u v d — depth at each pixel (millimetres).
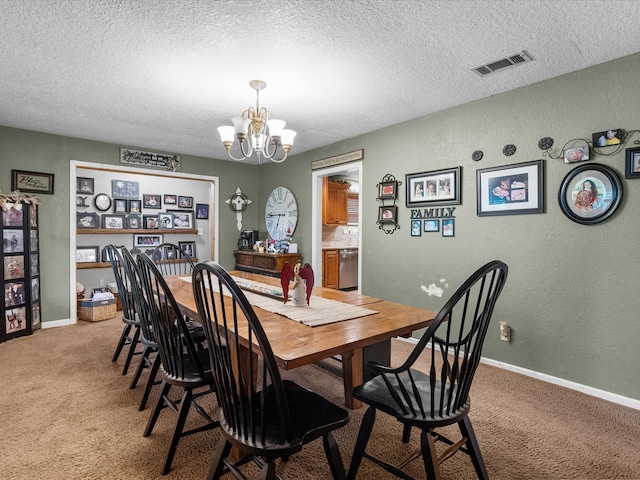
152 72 2480
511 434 1896
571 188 2449
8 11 1796
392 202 3656
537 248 2633
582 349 2422
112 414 2070
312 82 2641
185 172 4961
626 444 1813
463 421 1411
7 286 3430
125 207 5488
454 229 3145
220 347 1181
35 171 3867
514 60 2309
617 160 2268
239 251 5312
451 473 1585
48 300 3947
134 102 3039
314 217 4691
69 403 2195
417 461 1671
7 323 3422
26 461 1634
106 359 2949
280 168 5258
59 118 3461
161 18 1864
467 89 2762
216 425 1664
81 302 4211
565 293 2498
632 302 2217
